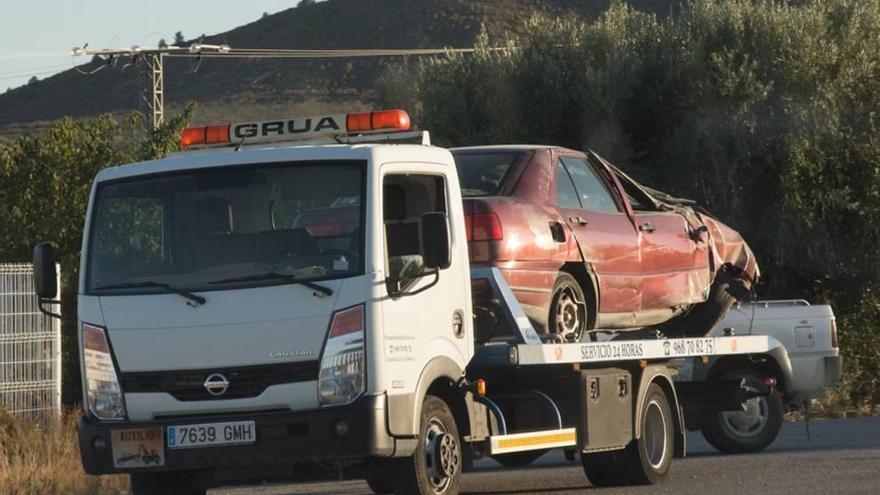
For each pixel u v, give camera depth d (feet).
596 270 46.60
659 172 112.57
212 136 41.29
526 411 44.19
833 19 111.65
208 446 36.63
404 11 429.38
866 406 96.73
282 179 37.45
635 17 119.65
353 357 36.06
